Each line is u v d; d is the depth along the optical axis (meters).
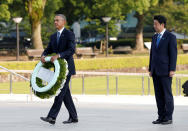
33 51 61.03
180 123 19.52
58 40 18.70
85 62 53.50
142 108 24.81
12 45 78.88
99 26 81.88
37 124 19.25
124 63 57.47
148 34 108.00
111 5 69.38
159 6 88.31
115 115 22.16
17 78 47.28
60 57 18.39
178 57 64.81
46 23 80.94
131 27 108.25
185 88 29.30
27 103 26.78
